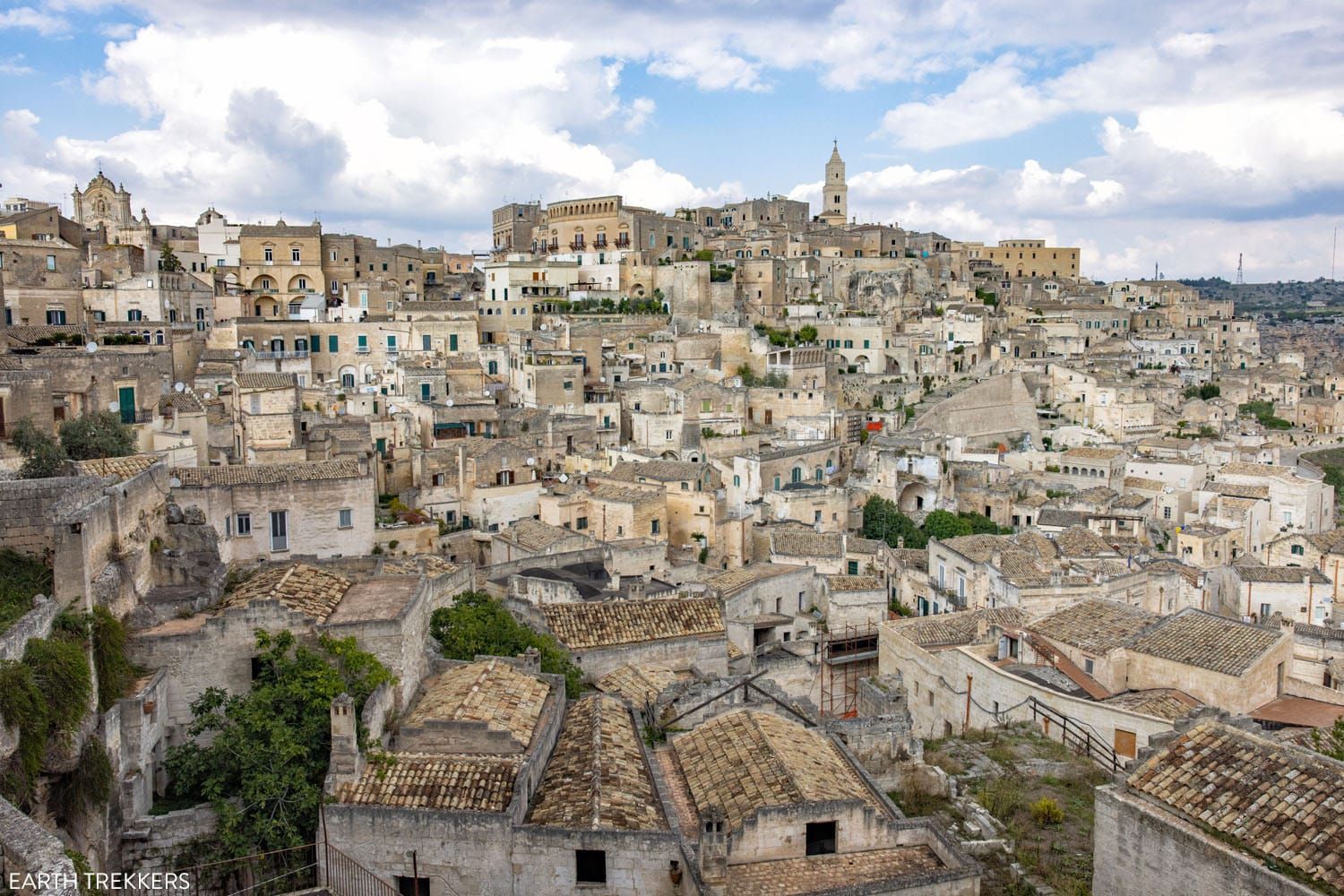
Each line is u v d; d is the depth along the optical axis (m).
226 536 56.09
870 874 31.39
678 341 151.00
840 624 70.12
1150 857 27.28
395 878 32.34
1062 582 66.69
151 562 43.22
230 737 34.59
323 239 167.88
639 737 40.09
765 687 48.56
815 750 38.19
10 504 38.03
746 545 89.94
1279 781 26.94
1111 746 44.44
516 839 31.75
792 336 169.12
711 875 29.14
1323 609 83.06
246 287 159.38
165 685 37.22
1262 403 191.62
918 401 157.75
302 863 32.88
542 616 51.56
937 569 79.00
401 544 77.44
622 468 97.25
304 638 38.34
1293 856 24.52
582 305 173.00
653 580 65.88
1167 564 78.19
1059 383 162.88
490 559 80.81
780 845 32.22
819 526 98.69
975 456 128.00
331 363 132.12
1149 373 187.75
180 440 70.31
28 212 136.75
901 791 39.97
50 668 31.39
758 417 138.25
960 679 53.19
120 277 126.88
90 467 52.59
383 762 34.56
